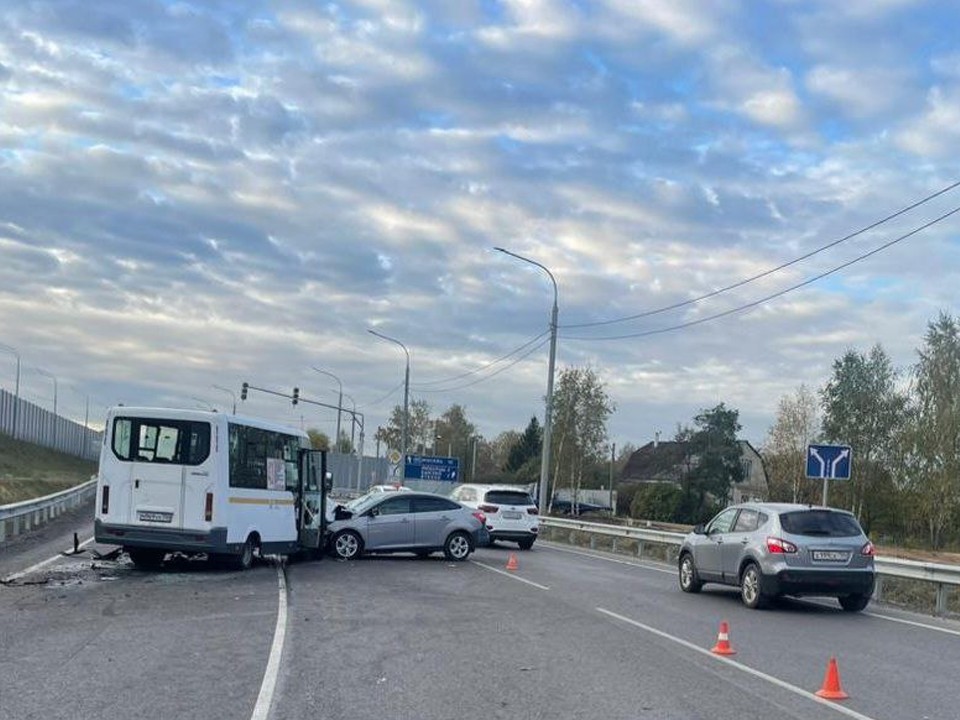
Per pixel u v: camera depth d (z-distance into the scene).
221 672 9.21
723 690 8.96
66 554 20.61
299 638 11.27
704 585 20.00
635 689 8.91
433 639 11.50
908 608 17.64
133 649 10.27
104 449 18.25
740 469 78.75
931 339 63.62
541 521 38.00
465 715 7.77
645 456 106.69
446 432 125.00
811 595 15.73
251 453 19.34
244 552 19.06
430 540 23.33
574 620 13.46
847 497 67.88
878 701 8.77
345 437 120.50
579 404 82.44
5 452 56.91
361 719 7.57
